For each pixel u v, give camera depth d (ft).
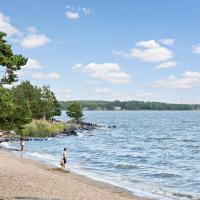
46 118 444.14
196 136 429.79
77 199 87.86
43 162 176.14
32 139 314.55
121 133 459.32
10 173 120.67
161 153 256.52
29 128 333.01
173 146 311.47
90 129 489.67
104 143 324.39
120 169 171.94
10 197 80.59
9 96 93.09
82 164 183.01
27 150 236.43
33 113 404.98
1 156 176.55
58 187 102.58
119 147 293.64
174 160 217.97
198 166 192.24
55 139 336.49
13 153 211.00
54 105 491.72
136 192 114.93
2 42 91.76
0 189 89.40
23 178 111.86
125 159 217.77
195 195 114.83
